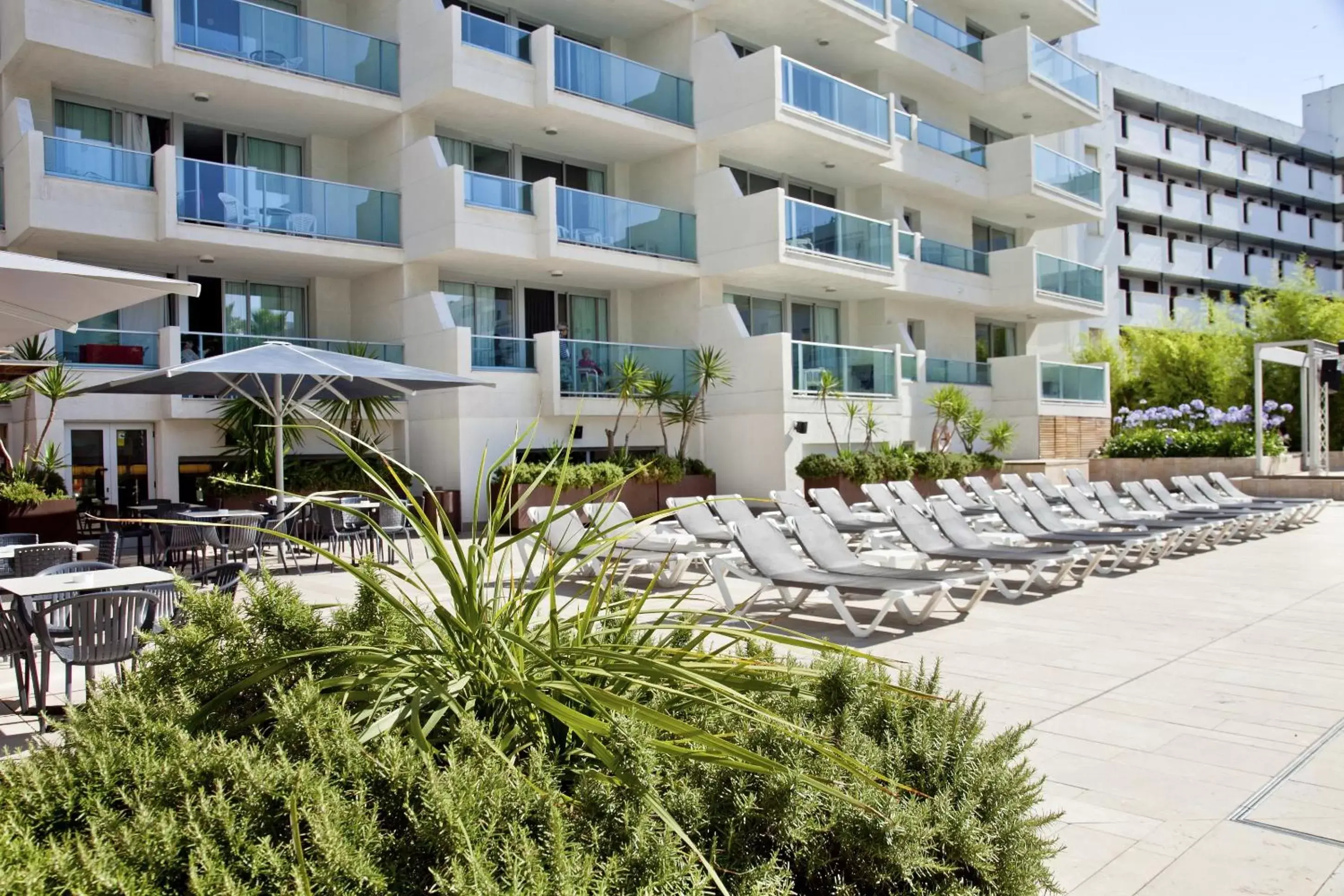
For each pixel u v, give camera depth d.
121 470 16.38
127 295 5.78
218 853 1.94
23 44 15.19
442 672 2.91
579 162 22.78
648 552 9.90
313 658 3.12
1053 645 7.51
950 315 28.44
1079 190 29.89
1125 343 35.66
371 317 19.94
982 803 2.73
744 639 3.30
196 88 17.20
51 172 15.21
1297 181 48.97
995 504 12.20
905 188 26.48
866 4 22.97
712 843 2.33
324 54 18.09
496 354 18.64
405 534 15.55
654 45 22.75
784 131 21.25
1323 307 33.25
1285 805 4.24
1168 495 16.52
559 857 1.96
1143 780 4.56
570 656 3.00
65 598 5.86
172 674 3.06
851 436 21.98
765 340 20.53
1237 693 6.08
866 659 3.13
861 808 2.44
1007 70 27.62
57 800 2.17
